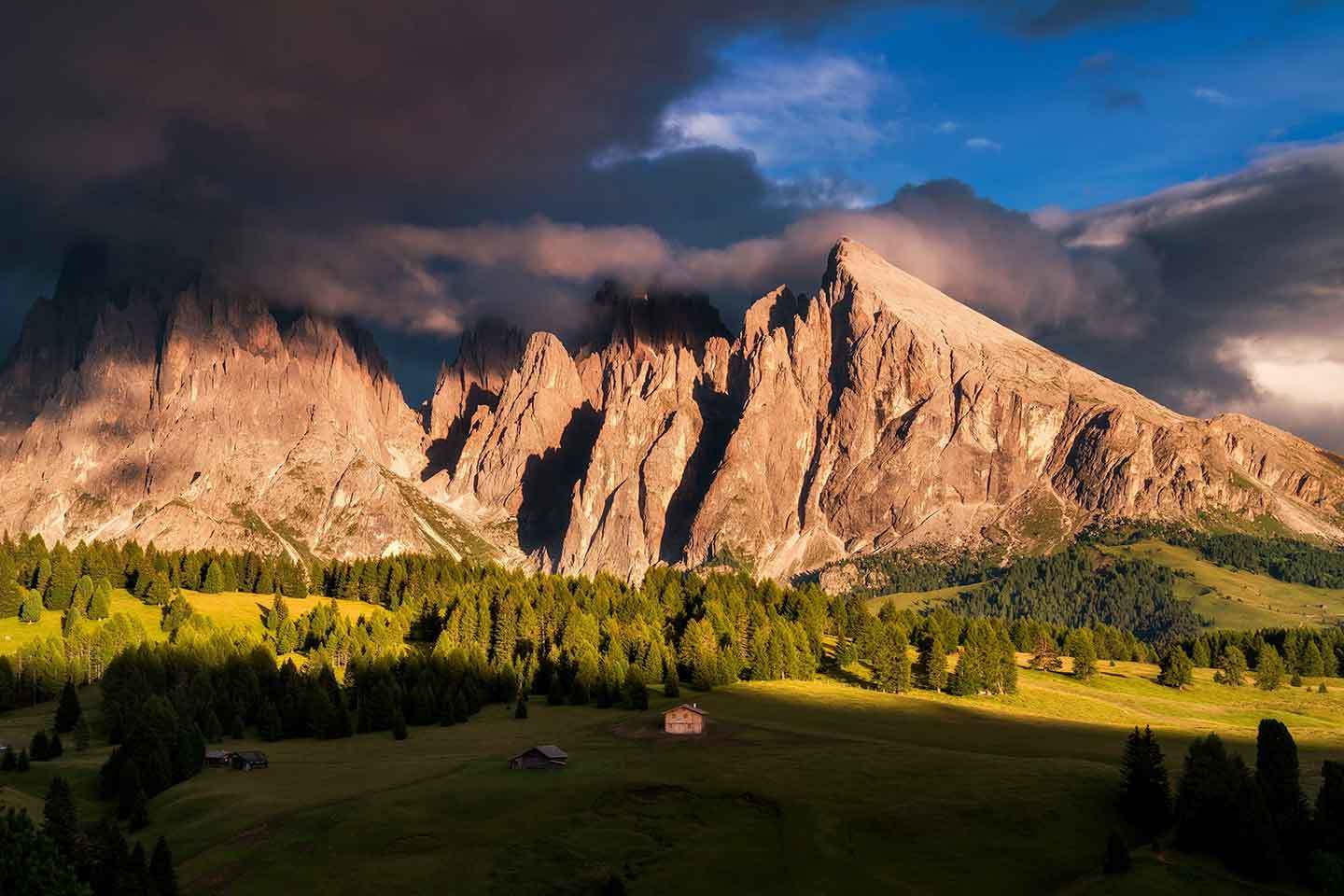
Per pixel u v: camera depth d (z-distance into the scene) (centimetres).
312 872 11569
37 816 12562
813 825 12250
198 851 12288
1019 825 12075
